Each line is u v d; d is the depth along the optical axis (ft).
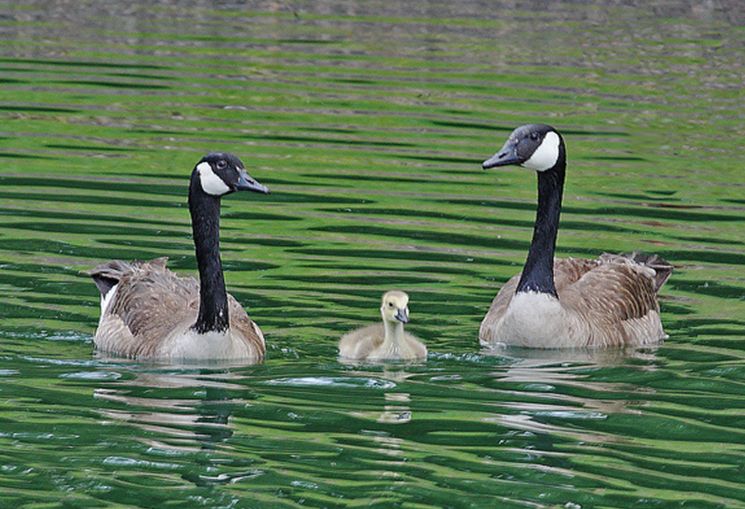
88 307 55.31
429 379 48.98
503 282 58.80
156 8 113.70
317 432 43.32
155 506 37.76
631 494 39.09
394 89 91.86
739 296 58.49
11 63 94.73
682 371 50.29
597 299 55.36
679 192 73.20
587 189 73.26
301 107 87.10
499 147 79.92
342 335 52.85
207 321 50.42
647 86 94.79
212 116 84.43
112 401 45.83
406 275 59.21
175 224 65.16
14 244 61.41
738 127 86.74
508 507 38.04
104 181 71.46
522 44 104.78
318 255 61.46
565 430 43.93
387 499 38.37
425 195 71.05
